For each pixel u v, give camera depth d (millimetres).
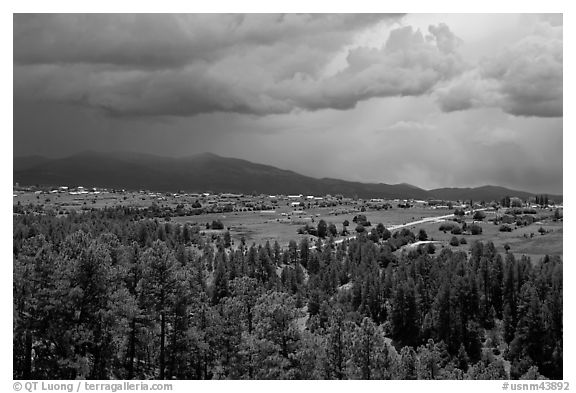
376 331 79000
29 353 63500
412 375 88062
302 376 70500
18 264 64312
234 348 79938
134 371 75500
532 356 123312
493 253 184625
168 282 73500
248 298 92062
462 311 139375
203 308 83062
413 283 147375
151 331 74750
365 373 75188
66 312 64312
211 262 184125
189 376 79188
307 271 197875
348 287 171125
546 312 124312
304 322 136125
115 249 85312
